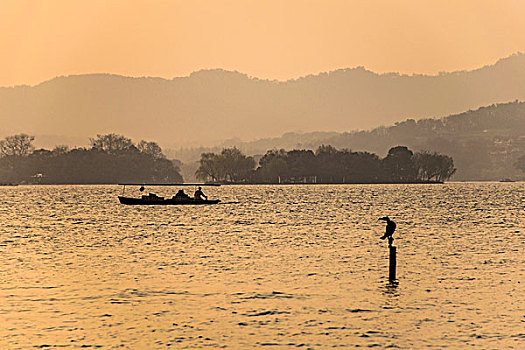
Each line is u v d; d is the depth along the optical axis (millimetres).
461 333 137000
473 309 154625
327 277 193750
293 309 155375
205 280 189125
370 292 172625
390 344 130750
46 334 136875
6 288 177750
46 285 181625
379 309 155125
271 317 149125
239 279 190750
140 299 165375
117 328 140750
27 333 137375
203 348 128750
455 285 181125
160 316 149875
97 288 177875
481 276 194875
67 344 130875
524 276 194750
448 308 155750
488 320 145750
